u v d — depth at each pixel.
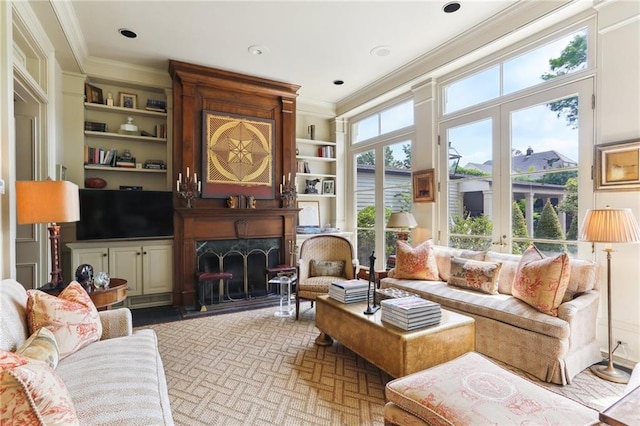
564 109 3.00
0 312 1.54
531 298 2.49
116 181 4.41
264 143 4.78
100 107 4.17
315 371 2.46
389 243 5.12
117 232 3.99
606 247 2.53
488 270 3.02
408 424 1.37
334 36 3.57
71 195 2.35
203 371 2.46
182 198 4.29
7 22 2.22
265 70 4.45
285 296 4.59
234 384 2.28
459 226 3.96
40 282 3.20
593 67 2.79
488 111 3.63
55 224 2.69
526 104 3.28
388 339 2.10
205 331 3.30
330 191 5.87
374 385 2.27
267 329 3.35
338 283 2.91
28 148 3.21
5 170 2.21
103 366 1.57
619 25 2.62
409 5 3.03
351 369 2.50
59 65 3.79
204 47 3.81
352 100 5.47
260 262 4.77
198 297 4.25
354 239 5.79
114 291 2.57
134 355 1.72
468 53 3.59
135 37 3.57
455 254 3.58
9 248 2.22
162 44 3.73
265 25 3.35
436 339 2.12
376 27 3.40
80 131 4.01
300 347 2.90
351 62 4.21
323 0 2.94
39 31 2.96
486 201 3.67
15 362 1.02
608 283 2.42
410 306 2.17
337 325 2.64
